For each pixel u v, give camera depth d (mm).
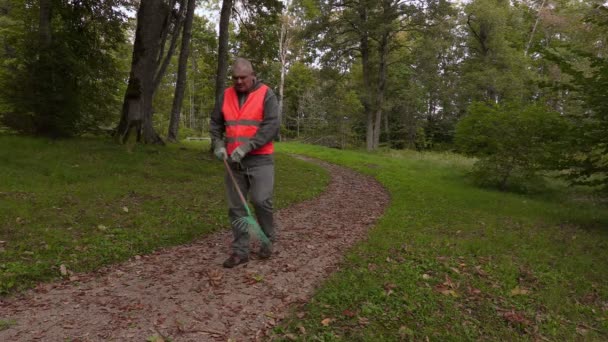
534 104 12789
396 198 9812
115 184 8281
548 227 7438
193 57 44812
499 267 4781
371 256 4918
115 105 16750
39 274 4012
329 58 28922
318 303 3549
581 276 4707
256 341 2959
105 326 3107
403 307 3539
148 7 13367
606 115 7715
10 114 13094
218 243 5387
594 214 9320
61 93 12945
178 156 12727
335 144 39562
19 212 5855
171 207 7023
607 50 15711
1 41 17328
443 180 14156
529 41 33719
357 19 26953
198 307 3461
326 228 6512
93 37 15672
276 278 4137
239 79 4160
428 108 41188
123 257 4680
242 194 4465
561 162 8562
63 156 10203
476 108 13914
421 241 5680
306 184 11422
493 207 9102
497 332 3266
